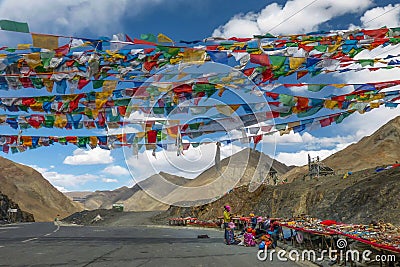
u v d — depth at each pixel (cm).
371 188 2523
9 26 701
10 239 1969
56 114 1309
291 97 1091
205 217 4162
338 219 2597
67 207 16512
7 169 16025
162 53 929
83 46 820
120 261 1022
